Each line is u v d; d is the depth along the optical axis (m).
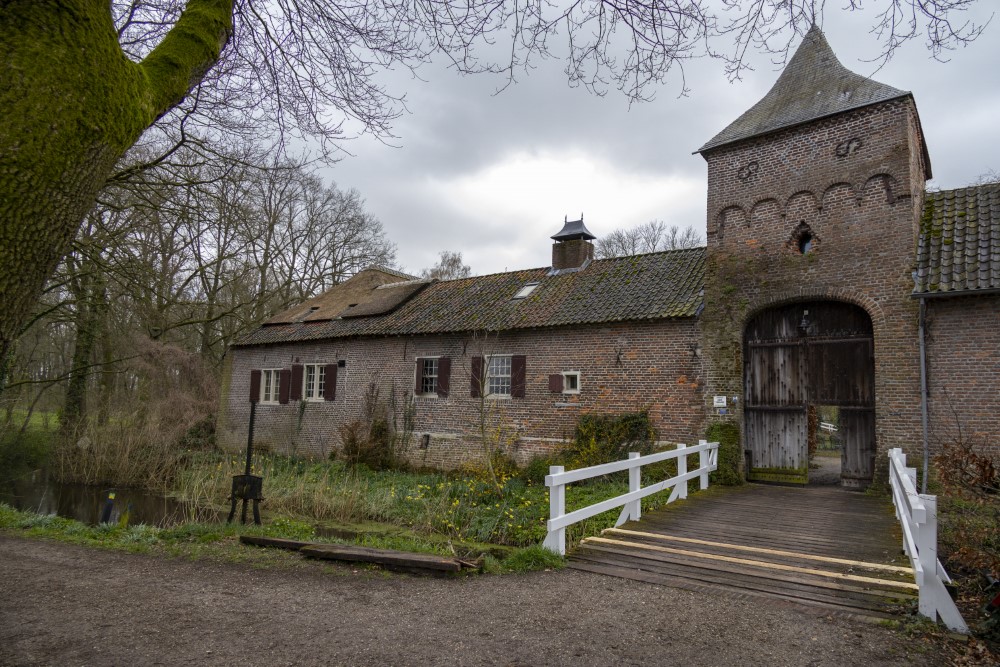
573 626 5.20
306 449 20.92
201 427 22.45
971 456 6.75
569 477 7.80
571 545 7.91
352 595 5.95
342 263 31.69
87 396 20.84
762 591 6.16
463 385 17.61
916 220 12.45
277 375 22.55
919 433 11.41
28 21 2.34
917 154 13.20
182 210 10.73
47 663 4.08
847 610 5.64
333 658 4.37
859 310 12.71
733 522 9.00
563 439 15.62
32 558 7.25
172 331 27.86
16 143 2.25
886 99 12.32
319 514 12.39
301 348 21.88
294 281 30.00
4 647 4.35
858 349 12.66
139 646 4.45
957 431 11.03
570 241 19.17
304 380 21.64
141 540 8.38
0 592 5.76
